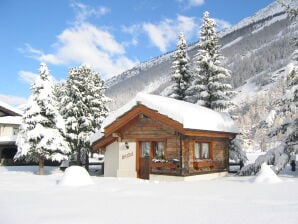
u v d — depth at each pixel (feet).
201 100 98.07
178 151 63.26
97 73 116.78
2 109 98.43
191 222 22.94
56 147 81.35
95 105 108.88
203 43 101.81
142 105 65.62
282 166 64.69
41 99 83.10
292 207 27.45
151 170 66.69
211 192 37.81
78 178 46.60
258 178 49.01
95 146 74.95
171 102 69.82
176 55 111.45
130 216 24.99
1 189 41.57
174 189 41.22
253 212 25.64
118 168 71.15
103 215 25.40
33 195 36.09
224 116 81.82
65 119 103.14
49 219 24.17
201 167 67.92
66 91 106.63
